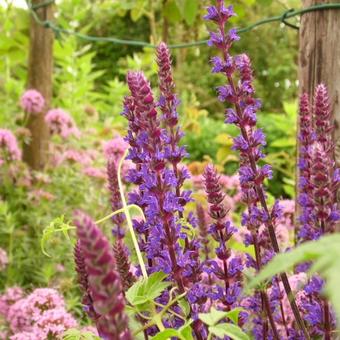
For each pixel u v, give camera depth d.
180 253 1.22
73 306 2.57
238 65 1.40
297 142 2.07
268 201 2.44
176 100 1.36
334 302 0.45
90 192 3.43
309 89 2.06
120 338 0.65
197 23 4.22
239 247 2.25
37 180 3.67
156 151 1.15
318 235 1.27
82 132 4.25
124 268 1.36
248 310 1.60
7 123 4.06
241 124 1.39
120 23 11.98
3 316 2.51
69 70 5.03
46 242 3.02
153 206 1.17
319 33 2.04
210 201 1.39
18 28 4.16
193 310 1.26
